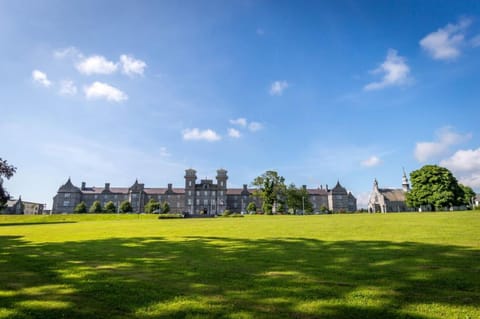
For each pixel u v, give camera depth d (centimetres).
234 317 463
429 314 467
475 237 1339
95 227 2672
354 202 12356
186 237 1622
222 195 10775
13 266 871
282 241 1362
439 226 1812
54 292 605
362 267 794
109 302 541
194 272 770
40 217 5528
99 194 11219
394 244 1177
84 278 720
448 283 629
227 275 733
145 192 11125
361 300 534
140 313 487
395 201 11275
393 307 499
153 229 2270
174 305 519
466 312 473
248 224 2539
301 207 8769
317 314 473
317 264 845
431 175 6869
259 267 820
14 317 474
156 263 901
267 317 462
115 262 923
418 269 756
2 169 4103
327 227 1997
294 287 620
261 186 8138
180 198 11119
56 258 1005
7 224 3894
